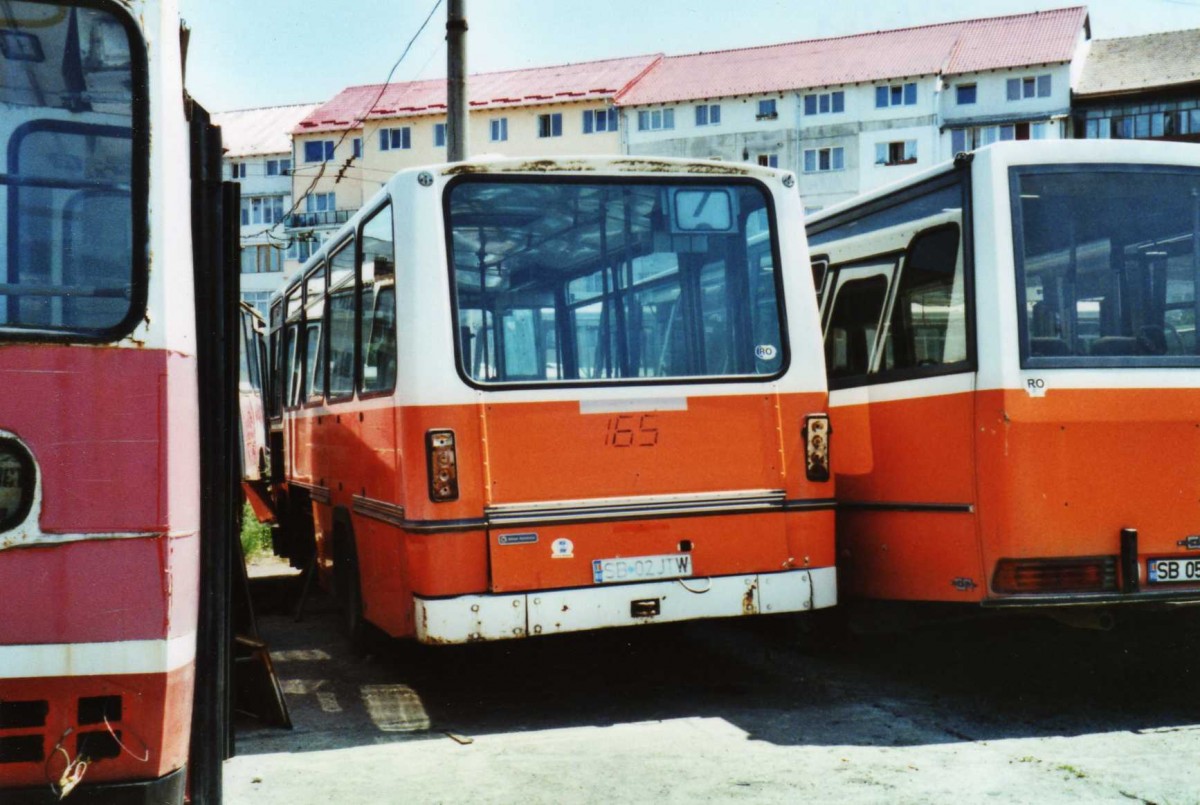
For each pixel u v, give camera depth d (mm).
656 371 6477
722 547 6426
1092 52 55250
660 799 4820
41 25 3293
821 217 8203
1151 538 6043
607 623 6188
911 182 6906
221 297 3830
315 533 9766
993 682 6934
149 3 3367
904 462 6723
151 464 3219
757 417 6582
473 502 6074
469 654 8156
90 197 3270
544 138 58875
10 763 3074
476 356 6199
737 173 6770
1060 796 4719
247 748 5758
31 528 3107
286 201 67375
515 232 6387
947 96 52875
